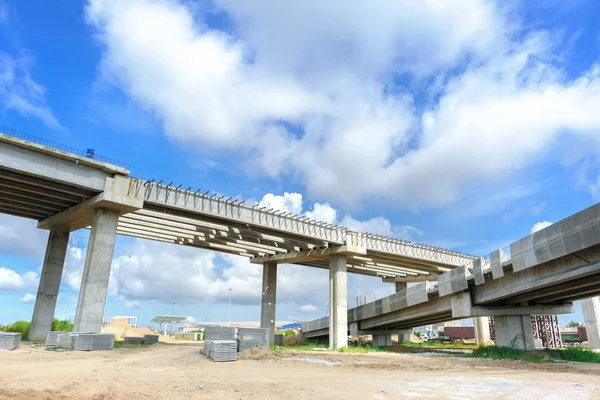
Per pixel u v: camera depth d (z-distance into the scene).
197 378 15.16
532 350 30.08
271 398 10.95
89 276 29.73
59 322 39.78
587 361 27.62
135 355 24.45
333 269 43.31
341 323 41.53
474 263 31.33
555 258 24.14
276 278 50.31
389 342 49.91
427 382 14.87
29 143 27.30
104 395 11.04
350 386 13.46
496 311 32.19
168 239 43.50
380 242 45.09
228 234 40.97
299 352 31.27
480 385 14.11
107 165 30.25
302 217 40.22
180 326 122.19
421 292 37.31
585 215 22.16
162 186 32.88
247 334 26.61
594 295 30.97
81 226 38.72
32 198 32.72
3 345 24.59
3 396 10.53
